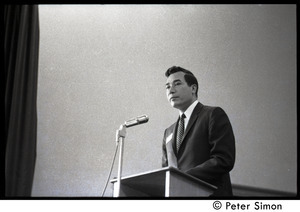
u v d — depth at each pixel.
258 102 4.50
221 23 4.80
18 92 3.30
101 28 4.88
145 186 2.71
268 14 4.77
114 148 4.47
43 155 4.47
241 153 4.32
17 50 3.38
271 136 4.38
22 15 3.46
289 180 4.21
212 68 4.66
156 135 4.47
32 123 3.30
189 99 3.79
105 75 4.73
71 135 4.54
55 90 4.68
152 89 4.65
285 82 4.54
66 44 4.83
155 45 4.80
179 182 2.38
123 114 4.59
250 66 4.62
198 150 3.46
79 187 4.37
